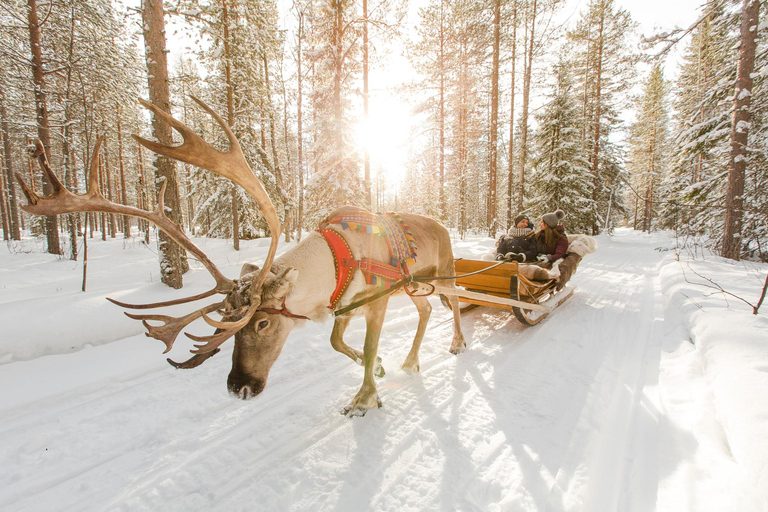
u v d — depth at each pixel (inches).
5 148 658.2
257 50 595.8
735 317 162.2
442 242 167.2
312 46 543.2
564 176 737.6
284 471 98.3
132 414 124.2
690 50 919.7
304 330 204.7
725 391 106.9
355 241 117.8
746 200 413.7
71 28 289.9
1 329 163.6
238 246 588.1
